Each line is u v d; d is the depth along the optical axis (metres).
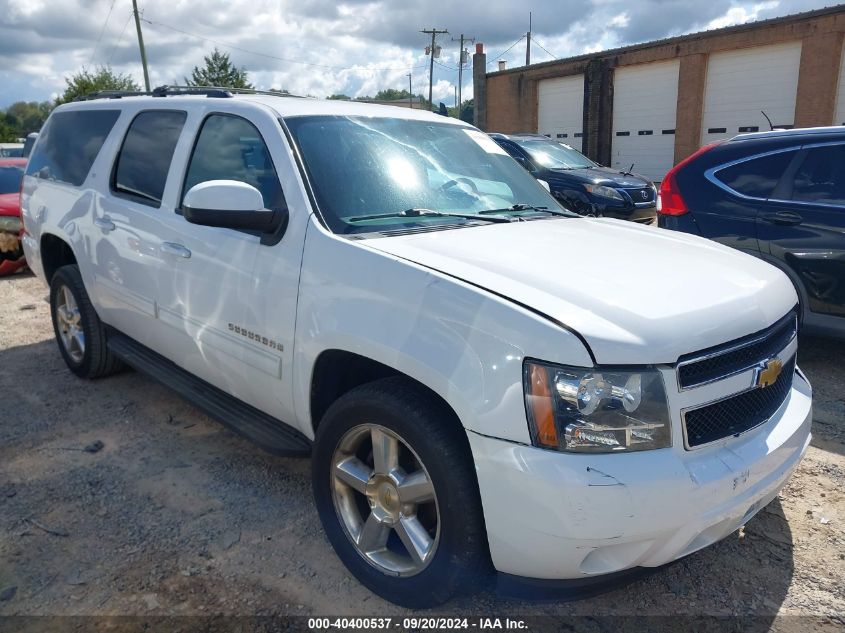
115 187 4.32
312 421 3.00
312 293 2.81
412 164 3.45
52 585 2.81
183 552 3.03
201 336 3.51
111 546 3.08
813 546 3.08
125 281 4.14
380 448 2.60
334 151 3.24
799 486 3.57
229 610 2.67
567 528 2.10
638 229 3.49
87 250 4.54
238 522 3.28
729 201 5.50
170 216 3.71
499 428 2.18
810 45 17.30
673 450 2.19
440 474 2.36
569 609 2.71
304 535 3.17
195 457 3.95
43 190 5.22
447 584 2.42
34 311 7.30
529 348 2.15
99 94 5.31
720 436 2.33
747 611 2.68
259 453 4.00
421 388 2.53
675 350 2.19
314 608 2.69
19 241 8.99
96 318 4.82
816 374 5.20
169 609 2.68
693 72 19.95
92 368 4.97
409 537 2.56
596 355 2.11
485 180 3.71
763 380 2.46
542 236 3.03
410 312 2.45
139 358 4.32
